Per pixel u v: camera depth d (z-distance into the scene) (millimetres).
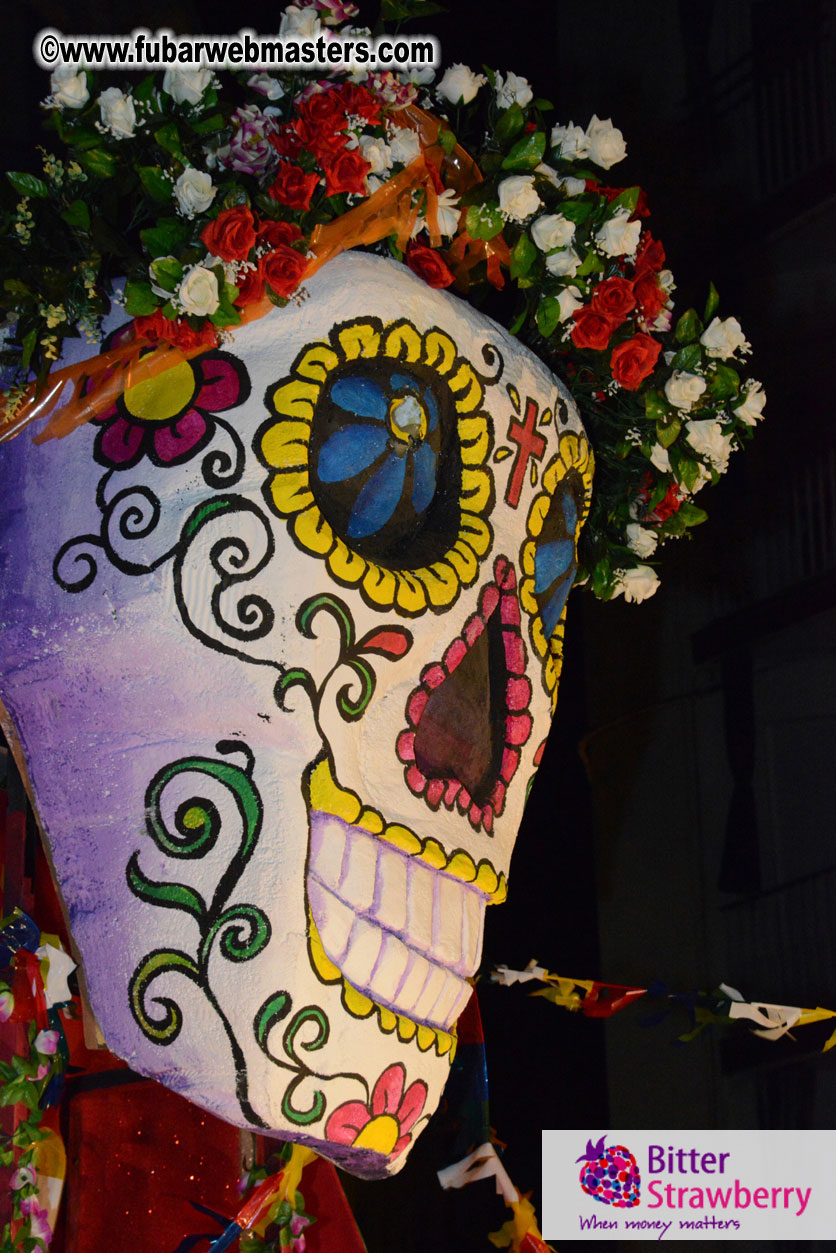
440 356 2012
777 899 3488
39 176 2674
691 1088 3398
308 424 1809
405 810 1833
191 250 1777
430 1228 2971
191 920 1650
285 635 1724
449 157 2100
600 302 2139
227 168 1882
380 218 1992
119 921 1667
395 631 1840
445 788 1909
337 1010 1698
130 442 1794
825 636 3562
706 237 3887
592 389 2424
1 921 1877
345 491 1859
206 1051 1621
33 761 1777
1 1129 1894
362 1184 2912
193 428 1783
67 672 1754
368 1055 1736
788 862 3498
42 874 2084
